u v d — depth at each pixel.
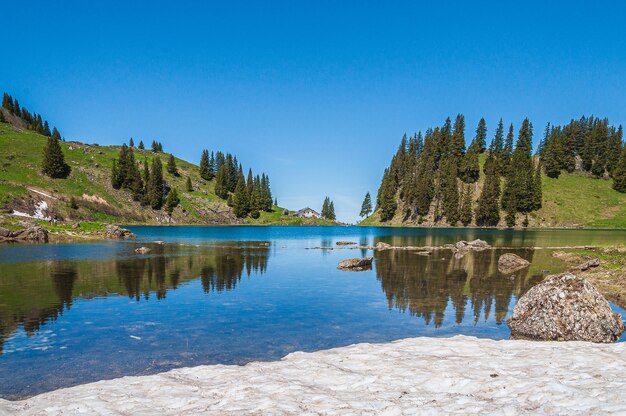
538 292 15.27
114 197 133.50
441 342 12.13
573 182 157.62
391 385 8.12
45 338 13.57
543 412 5.96
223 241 65.31
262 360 11.70
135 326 15.09
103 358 11.77
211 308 18.08
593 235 87.81
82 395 8.06
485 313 17.53
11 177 114.25
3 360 11.54
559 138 165.38
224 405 7.25
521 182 143.25
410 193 161.62
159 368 11.03
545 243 61.78
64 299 19.44
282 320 16.17
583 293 14.59
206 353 12.28
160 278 25.97
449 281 25.91
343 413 6.64
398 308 18.33
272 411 6.84
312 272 29.77
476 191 156.25
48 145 126.44
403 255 43.47
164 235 80.38
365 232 110.88
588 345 11.33
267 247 54.16
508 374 8.36
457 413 6.31
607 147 160.88
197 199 164.12
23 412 7.25
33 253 39.75
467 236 85.94
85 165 145.25
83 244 52.34
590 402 6.06
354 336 14.14
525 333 14.59
